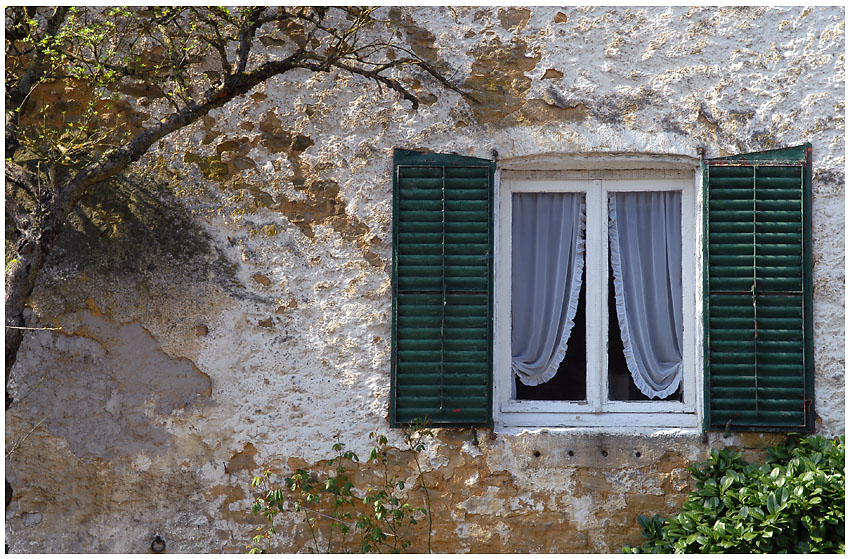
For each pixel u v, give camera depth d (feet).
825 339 15.24
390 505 15.69
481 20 15.84
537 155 15.71
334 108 15.93
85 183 14.30
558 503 15.42
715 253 15.39
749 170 15.38
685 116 15.56
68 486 15.75
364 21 15.28
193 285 15.88
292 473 15.72
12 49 15.81
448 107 15.81
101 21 15.88
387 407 15.67
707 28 15.56
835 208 15.30
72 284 15.89
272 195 15.94
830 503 13.84
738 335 15.31
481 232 15.65
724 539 13.80
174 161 16.05
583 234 16.26
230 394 15.78
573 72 15.71
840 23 15.35
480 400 15.52
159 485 15.75
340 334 15.78
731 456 15.07
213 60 16.12
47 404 15.80
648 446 15.38
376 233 15.79
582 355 16.21
